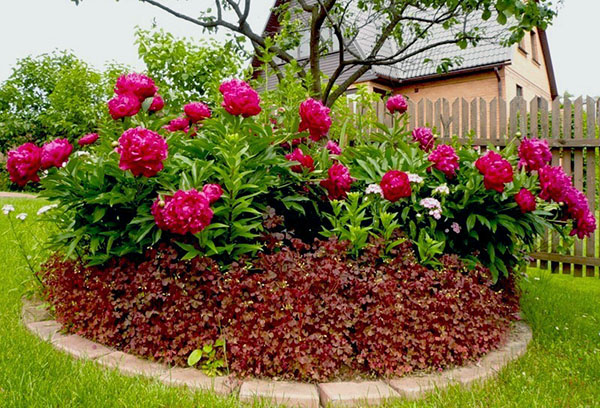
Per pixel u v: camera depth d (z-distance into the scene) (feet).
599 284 16.26
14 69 60.39
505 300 10.69
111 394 6.52
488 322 8.73
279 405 6.71
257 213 8.46
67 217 10.62
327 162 10.41
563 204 10.74
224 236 8.61
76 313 9.04
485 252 10.50
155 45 19.45
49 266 10.42
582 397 7.36
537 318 11.26
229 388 6.95
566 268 17.80
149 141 7.47
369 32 41.83
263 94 13.69
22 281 11.94
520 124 18.16
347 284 8.40
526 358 8.77
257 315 7.64
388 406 6.75
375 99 20.42
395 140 12.59
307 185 10.12
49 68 60.85
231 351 7.50
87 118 44.88
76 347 8.31
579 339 10.00
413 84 45.29
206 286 7.97
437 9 14.14
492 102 18.71
